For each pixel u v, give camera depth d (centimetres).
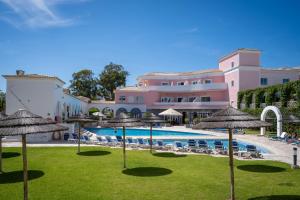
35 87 2830
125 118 1498
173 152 2008
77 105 4688
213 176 1260
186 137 2997
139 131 4203
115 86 7912
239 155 1853
